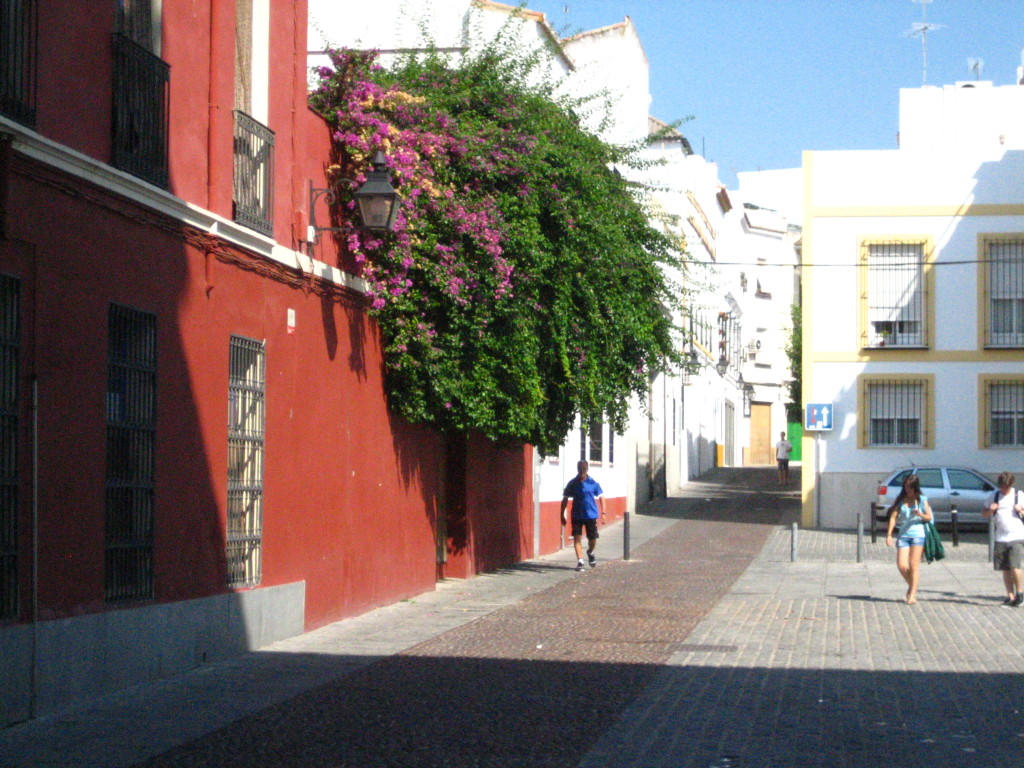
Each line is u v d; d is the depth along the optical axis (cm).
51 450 891
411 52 1773
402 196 1470
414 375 1590
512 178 1678
